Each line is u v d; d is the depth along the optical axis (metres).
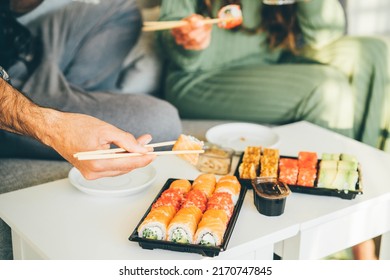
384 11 1.69
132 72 1.62
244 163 1.03
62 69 1.55
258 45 1.64
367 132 1.60
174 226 0.84
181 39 1.58
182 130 1.51
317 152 1.17
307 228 0.93
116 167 0.89
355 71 1.57
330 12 1.58
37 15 1.53
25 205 0.96
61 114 0.94
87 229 0.90
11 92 1.00
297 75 1.58
